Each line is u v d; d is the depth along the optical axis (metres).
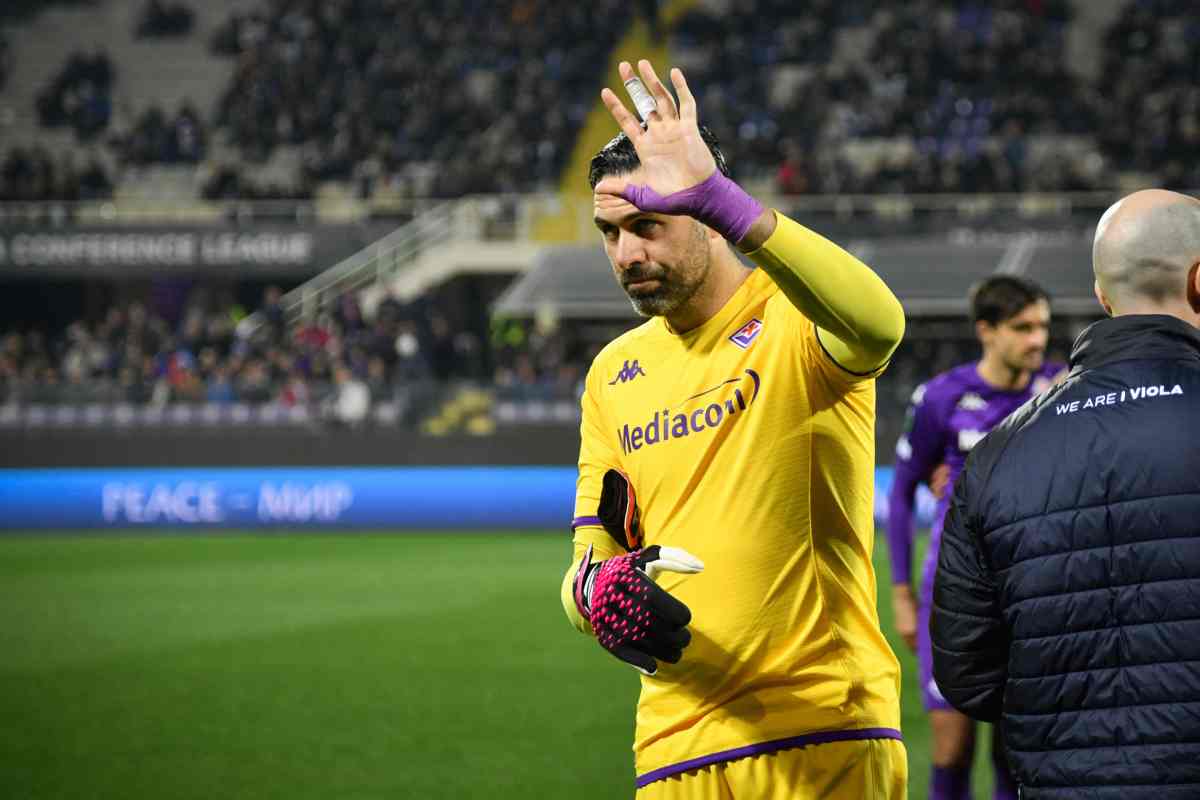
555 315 58.25
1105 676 6.52
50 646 28.42
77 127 77.62
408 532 53.94
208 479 55.03
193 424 55.12
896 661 8.20
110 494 55.12
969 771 13.19
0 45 82.62
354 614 32.56
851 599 7.95
